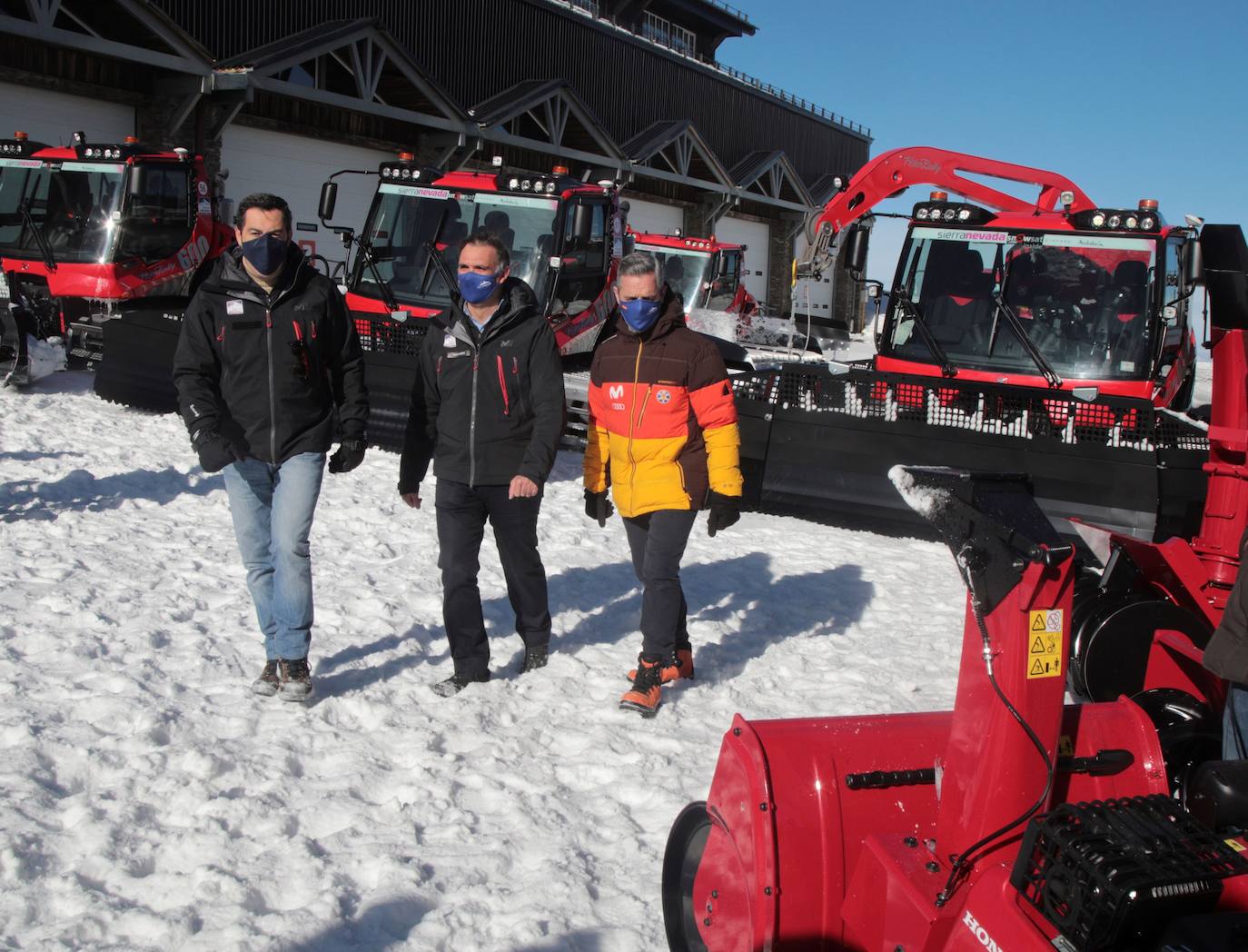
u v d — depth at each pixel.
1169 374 8.76
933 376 8.44
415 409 4.61
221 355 4.15
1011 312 8.64
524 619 4.80
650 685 4.45
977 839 2.21
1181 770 2.90
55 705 4.05
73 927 2.75
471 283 4.30
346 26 21.30
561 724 4.30
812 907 2.41
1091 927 1.93
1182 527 7.43
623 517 4.59
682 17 41.69
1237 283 4.05
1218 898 1.96
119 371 10.64
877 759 2.50
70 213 12.42
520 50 28.66
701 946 2.74
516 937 2.89
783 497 8.62
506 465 4.45
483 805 3.63
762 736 2.51
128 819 3.31
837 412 8.41
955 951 2.16
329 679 4.57
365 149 23.81
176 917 2.83
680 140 31.70
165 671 4.48
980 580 2.20
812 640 5.64
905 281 9.01
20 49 17.61
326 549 6.57
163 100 19.62
